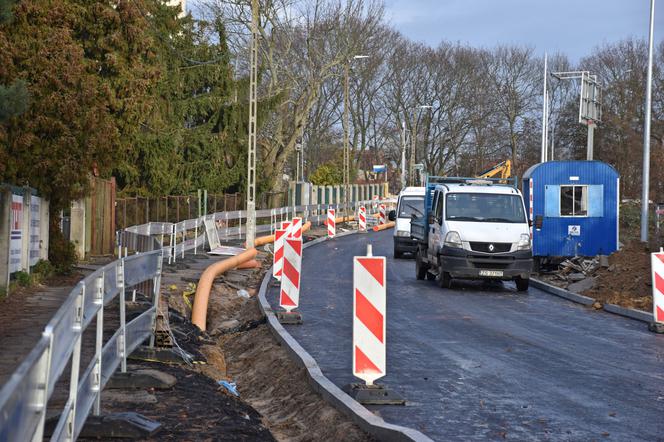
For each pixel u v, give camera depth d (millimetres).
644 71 69750
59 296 17484
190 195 43156
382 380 10523
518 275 21891
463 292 21828
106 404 8500
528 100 83750
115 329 9031
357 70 75062
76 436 6219
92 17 25422
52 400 5070
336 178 76688
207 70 45000
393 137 83438
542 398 9555
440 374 10938
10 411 3371
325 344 13430
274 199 56375
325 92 77625
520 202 23031
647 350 13078
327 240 44875
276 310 17297
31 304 16109
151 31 40906
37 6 20797
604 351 12922
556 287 22297
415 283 24078
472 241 21828
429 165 86812
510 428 8227
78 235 26047
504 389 10039
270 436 8406
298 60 60406
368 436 7949
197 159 44938
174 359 11320
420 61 81250
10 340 12102
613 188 26438
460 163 86438
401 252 34219
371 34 60375
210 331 16906
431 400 9445
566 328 15531
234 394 10633
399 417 8672
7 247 16953
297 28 58812
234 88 46781
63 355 5297
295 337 14117
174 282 21500
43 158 20219
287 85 58219
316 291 21328
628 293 19516
